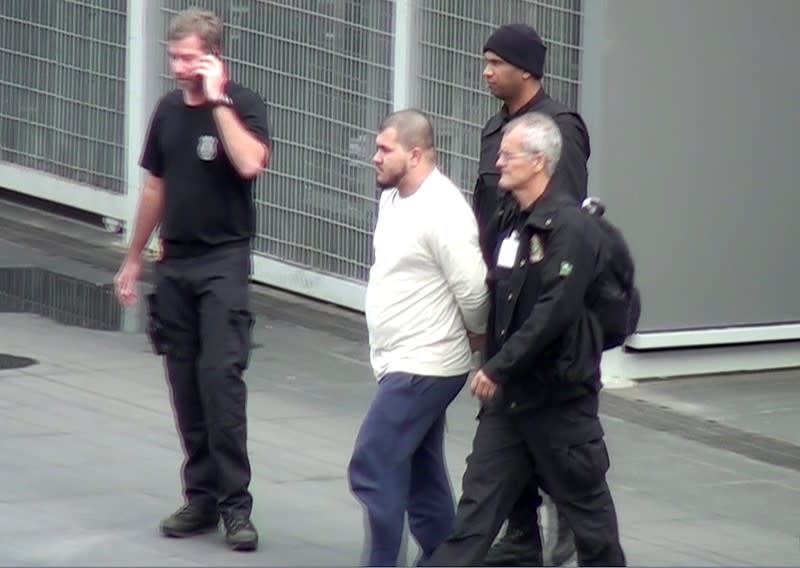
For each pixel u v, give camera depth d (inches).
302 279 1760.6
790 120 1553.9
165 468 1173.7
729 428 1397.6
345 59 1706.4
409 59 1643.7
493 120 1027.9
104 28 1969.7
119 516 1064.2
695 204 1515.7
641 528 1120.8
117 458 1191.6
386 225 935.0
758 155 1541.6
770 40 1535.4
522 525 1008.9
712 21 1504.7
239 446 1005.2
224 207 997.8
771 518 1158.3
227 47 1817.2
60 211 2068.2
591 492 897.5
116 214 1958.7
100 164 1989.4
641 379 1525.6
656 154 1493.6
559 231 861.2
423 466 965.8
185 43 981.8
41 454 1191.6
